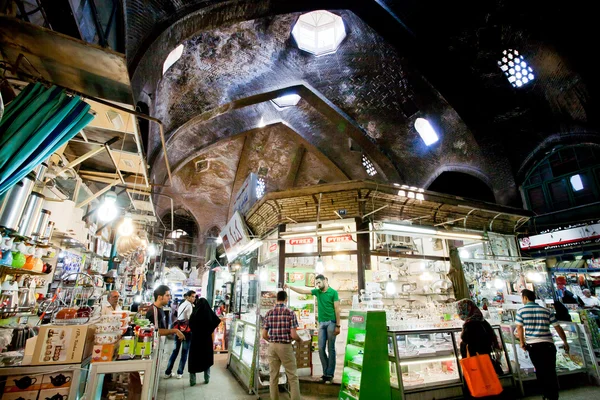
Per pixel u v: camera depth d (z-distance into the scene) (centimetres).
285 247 664
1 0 252
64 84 324
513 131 1110
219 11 667
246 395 481
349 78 1205
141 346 287
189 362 532
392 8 989
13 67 282
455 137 1168
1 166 227
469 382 335
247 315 646
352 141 1448
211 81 938
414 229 626
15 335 327
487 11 954
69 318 295
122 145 441
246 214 800
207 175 1783
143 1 487
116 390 349
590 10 816
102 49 268
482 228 812
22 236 338
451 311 535
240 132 1363
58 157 414
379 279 621
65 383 256
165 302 489
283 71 1116
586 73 881
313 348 584
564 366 534
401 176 1364
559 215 1101
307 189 633
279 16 958
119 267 867
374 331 413
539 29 912
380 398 390
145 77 552
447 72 1078
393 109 1246
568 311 598
